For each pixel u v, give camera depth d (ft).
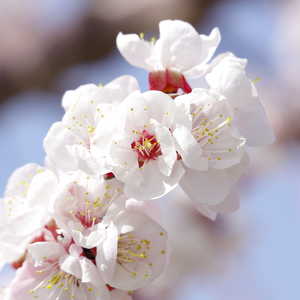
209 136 1.34
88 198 1.36
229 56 1.36
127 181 1.31
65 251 1.34
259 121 1.35
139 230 1.36
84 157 1.32
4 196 1.43
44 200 1.35
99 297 1.32
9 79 1.85
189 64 1.40
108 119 1.32
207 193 1.33
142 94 1.32
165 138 1.30
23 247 1.38
